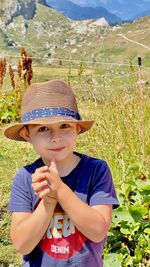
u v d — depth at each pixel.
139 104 5.70
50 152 2.05
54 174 1.89
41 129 2.04
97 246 2.13
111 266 3.38
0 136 7.51
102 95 6.25
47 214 1.95
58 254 2.08
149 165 4.84
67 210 1.93
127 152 5.20
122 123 5.54
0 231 4.13
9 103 9.22
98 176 2.14
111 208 2.14
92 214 1.97
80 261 2.08
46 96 2.03
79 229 1.98
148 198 3.94
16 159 6.31
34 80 8.20
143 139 5.02
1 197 4.75
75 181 2.12
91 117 5.97
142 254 3.53
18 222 2.07
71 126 2.06
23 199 2.13
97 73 6.55
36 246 2.12
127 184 4.18
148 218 3.88
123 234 3.68
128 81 6.09
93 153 5.55
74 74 6.77
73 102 2.09
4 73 9.09
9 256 3.75
